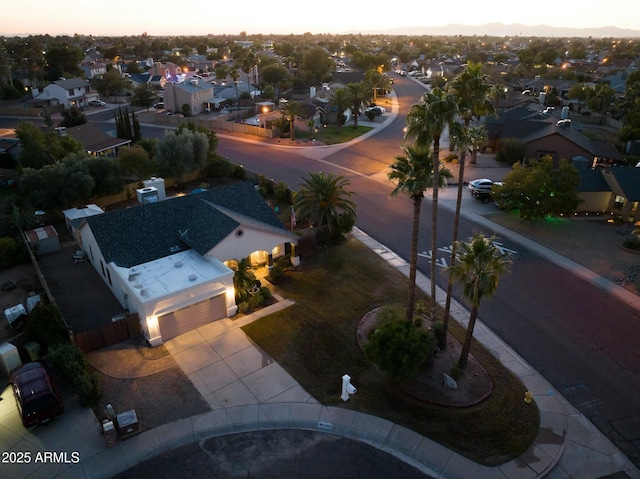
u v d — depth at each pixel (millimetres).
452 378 23438
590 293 31891
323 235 38125
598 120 90375
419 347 21875
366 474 18672
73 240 38594
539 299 31172
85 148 57812
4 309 28828
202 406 21797
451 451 19859
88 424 20641
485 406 22219
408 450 19844
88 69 140000
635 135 66875
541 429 21250
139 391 22562
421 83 146250
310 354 25453
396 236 40438
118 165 46406
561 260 36281
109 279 30594
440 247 38562
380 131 80688
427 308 29719
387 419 21328
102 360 24594
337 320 28391
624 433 21156
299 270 34281
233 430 20609
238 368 24297
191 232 32031
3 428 20391
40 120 87438
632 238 39469
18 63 131500
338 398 22438
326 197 36750
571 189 42156
